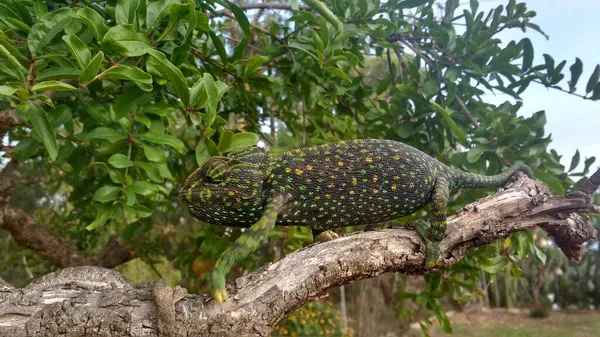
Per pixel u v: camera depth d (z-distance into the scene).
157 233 0.53
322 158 0.19
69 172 0.41
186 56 0.20
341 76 0.24
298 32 0.30
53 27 0.18
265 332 0.16
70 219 0.44
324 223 0.20
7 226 0.36
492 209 0.20
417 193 0.20
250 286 0.16
